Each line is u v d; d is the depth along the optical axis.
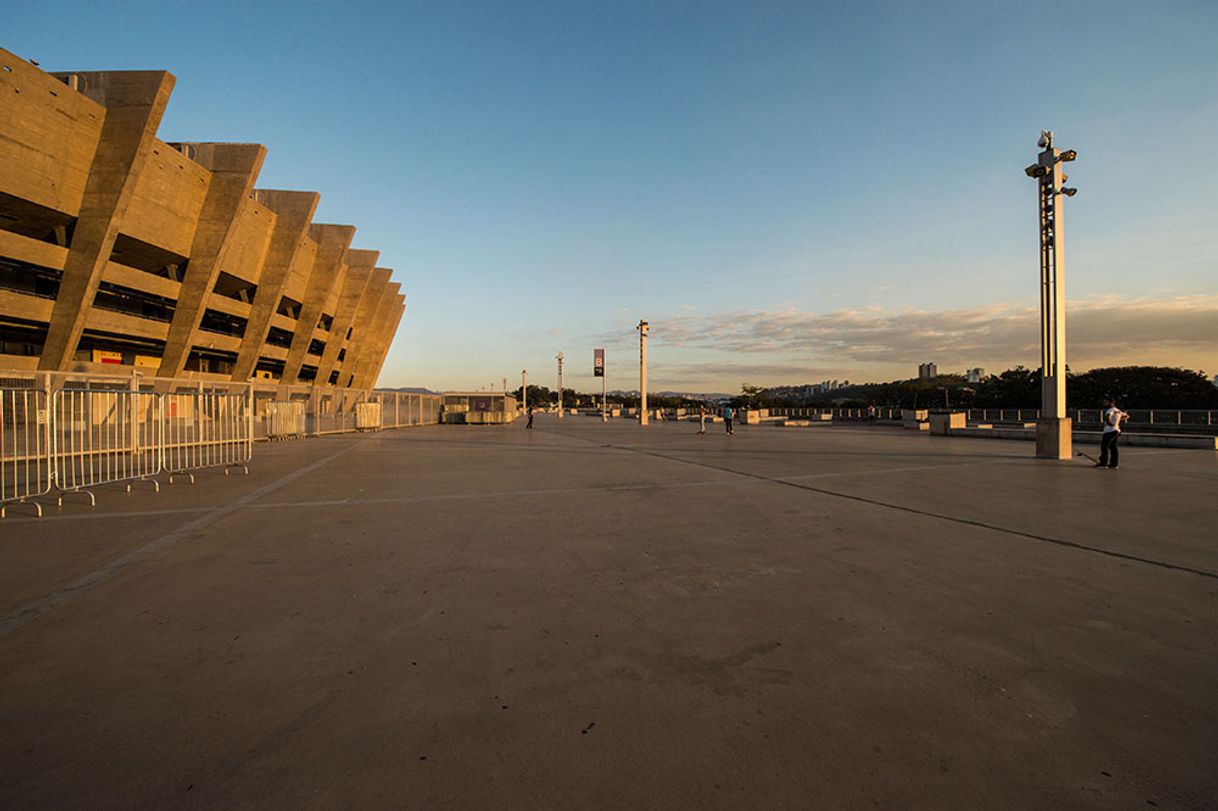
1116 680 3.16
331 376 70.31
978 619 4.04
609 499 8.96
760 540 6.30
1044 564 5.37
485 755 2.51
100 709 2.85
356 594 4.56
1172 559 5.52
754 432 29.94
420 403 38.16
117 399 10.80
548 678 3.20
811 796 2.24
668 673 3.25
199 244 38.44
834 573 5.11
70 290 31.47
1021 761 2.45
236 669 3.28
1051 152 14.62
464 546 6.05
